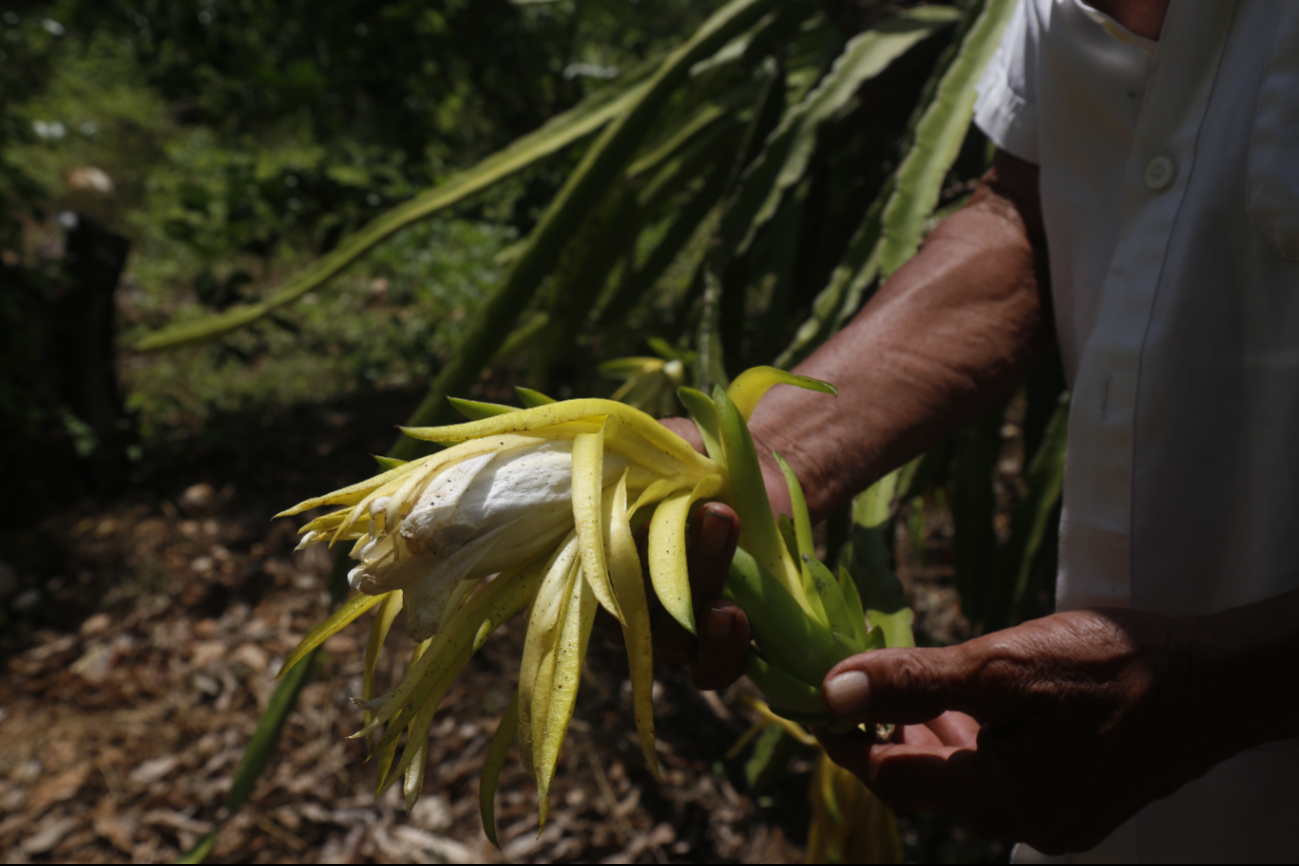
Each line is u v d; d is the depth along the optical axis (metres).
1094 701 0.61
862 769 0.74
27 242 4.55
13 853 1.87
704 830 1.86
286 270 4.68
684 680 2.21
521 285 1.66
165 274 4.56
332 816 1.92
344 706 2.17
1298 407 0.67
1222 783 0.81
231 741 2.10
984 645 0.62
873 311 0.86
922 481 1.60
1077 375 0.78
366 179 3.31
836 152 2.05
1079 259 0.81
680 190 2.13
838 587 0.70
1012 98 0.88
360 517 0.62
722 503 0.66
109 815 1.94
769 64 2.16
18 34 3.27
